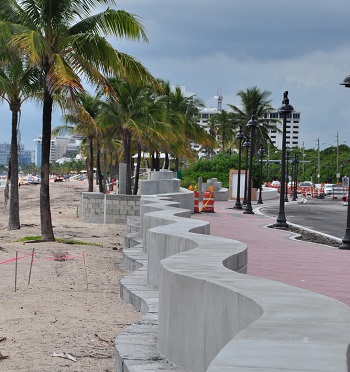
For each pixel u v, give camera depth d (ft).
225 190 199.31
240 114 341.41
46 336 32.86
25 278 52.65
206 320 20.33
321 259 54.90
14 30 77.30
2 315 37.86
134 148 258.57
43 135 83.25
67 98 81.41
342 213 148.46
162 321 24.14
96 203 121.90
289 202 213.05
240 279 20.61
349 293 37.35
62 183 508.53
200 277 21.21
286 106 95.25
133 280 44.14
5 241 88.17
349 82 65.00
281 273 45.62
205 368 20.27
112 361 28.45
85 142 287.07
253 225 96.73
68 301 42.47
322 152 594.24
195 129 252.62
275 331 12.81
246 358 10.91
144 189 129.18
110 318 37.06
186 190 139.95
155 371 21.63
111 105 165.07
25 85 92.12
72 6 80.07
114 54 80.18
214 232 82.69
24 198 269.64
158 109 177.88
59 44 80.48
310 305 15.88
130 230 84.17
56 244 79.15
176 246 37.68
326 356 10.91
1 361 28.17
